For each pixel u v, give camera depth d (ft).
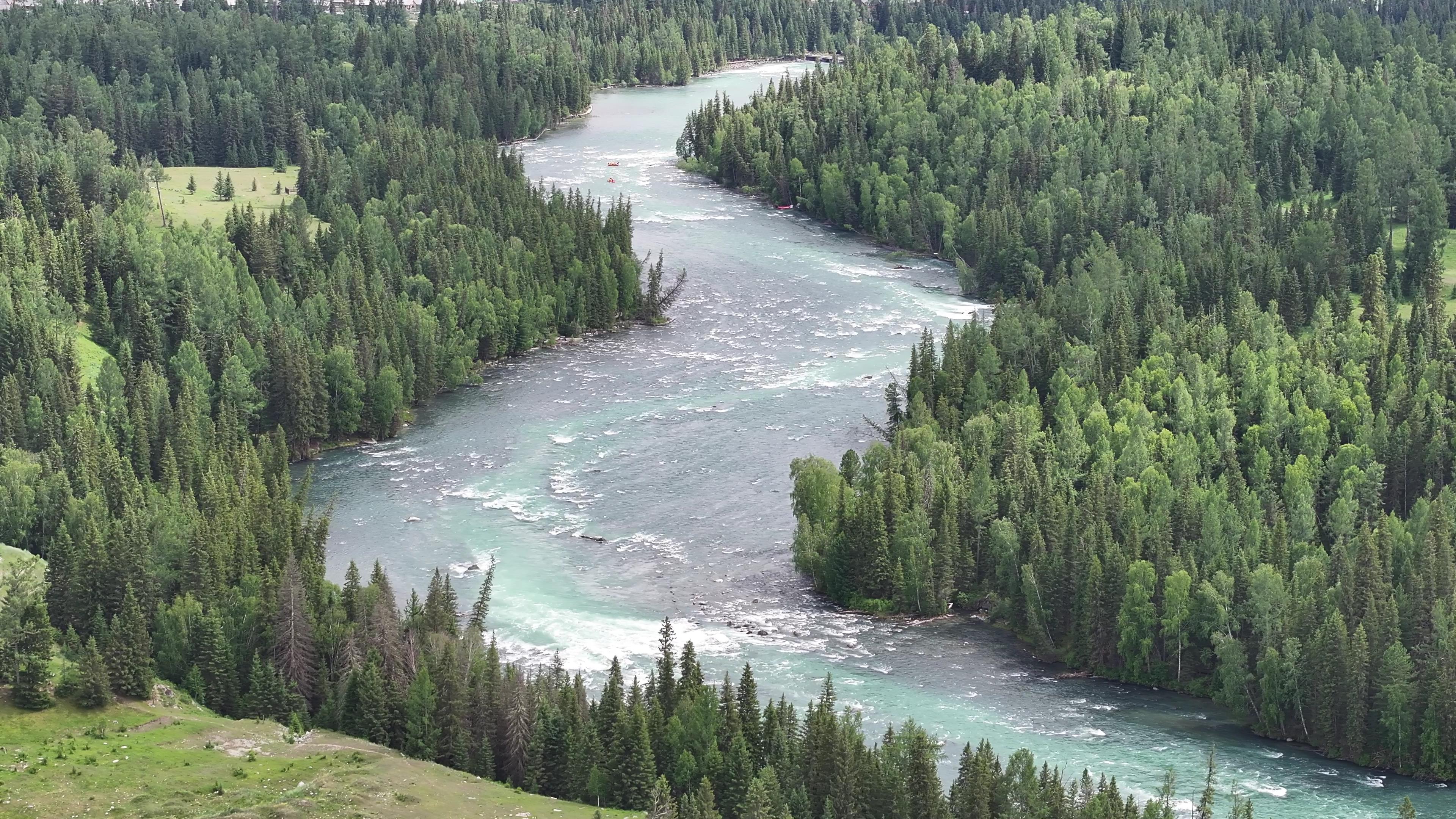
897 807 597.52
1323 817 623.77
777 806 593.01
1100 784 613.11
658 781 614.75
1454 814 628.69
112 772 609.83
